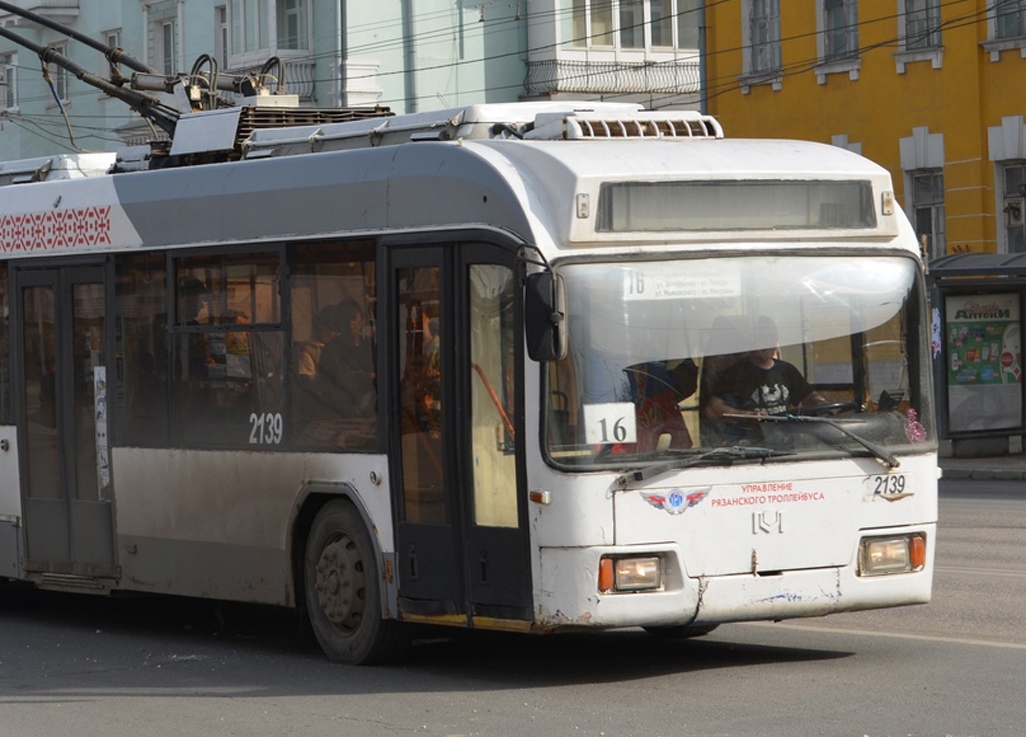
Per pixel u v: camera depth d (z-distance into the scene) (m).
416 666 17.42
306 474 17.86
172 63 74.81
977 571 23.08
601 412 15.44
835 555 16.09
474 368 16.14
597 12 73.31
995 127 49.34
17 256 21.77
